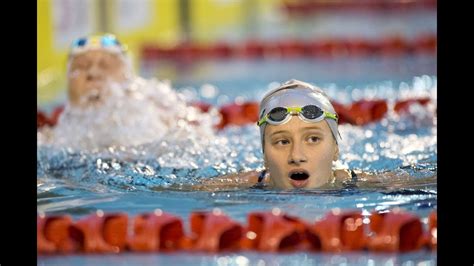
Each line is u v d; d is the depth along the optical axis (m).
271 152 13.80
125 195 14.48
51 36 31.61
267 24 48.59
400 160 16.50
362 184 14.50
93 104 18.59
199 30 45.91
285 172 13.73
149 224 12.00
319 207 13.07
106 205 13.84
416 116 21.59
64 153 17.27
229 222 11.98
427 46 36.81
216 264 11.17
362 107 22.23
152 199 14.11
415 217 11.84
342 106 21.56
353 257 11.36
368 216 12.55
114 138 17.86
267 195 13.88
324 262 11.14
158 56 38.41
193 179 15.35
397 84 29.17
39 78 30.17
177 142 17.81
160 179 15.46
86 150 17.47
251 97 27.81
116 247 11.97
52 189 15.05
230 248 11.89
